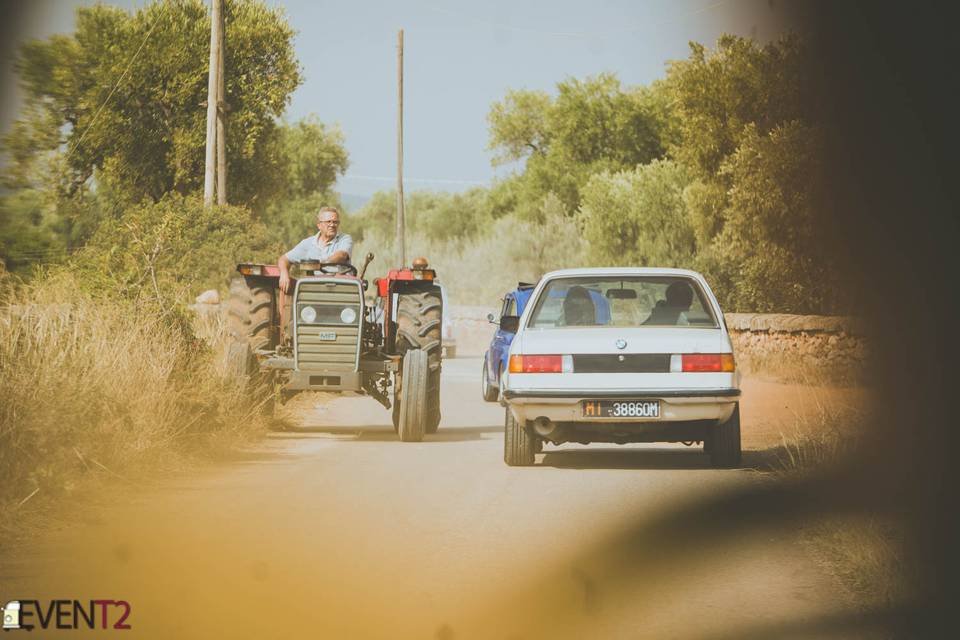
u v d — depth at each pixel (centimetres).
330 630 1301
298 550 1719
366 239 14538
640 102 14088
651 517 2003
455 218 18450
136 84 8988
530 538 1820
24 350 2411
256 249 6388
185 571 1579
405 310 3409
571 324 2736
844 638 1286
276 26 9988
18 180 6856
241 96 9925
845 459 2381
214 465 2644
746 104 6031
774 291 5816
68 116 7856
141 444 2494
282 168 10506
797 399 4081
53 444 2147
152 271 3497
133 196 9362
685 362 2570
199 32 9462
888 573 1518
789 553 1711
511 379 2605
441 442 3234
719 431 2634
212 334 3938
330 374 3175
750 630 1314
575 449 3119
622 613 1387
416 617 1358
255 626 1315
